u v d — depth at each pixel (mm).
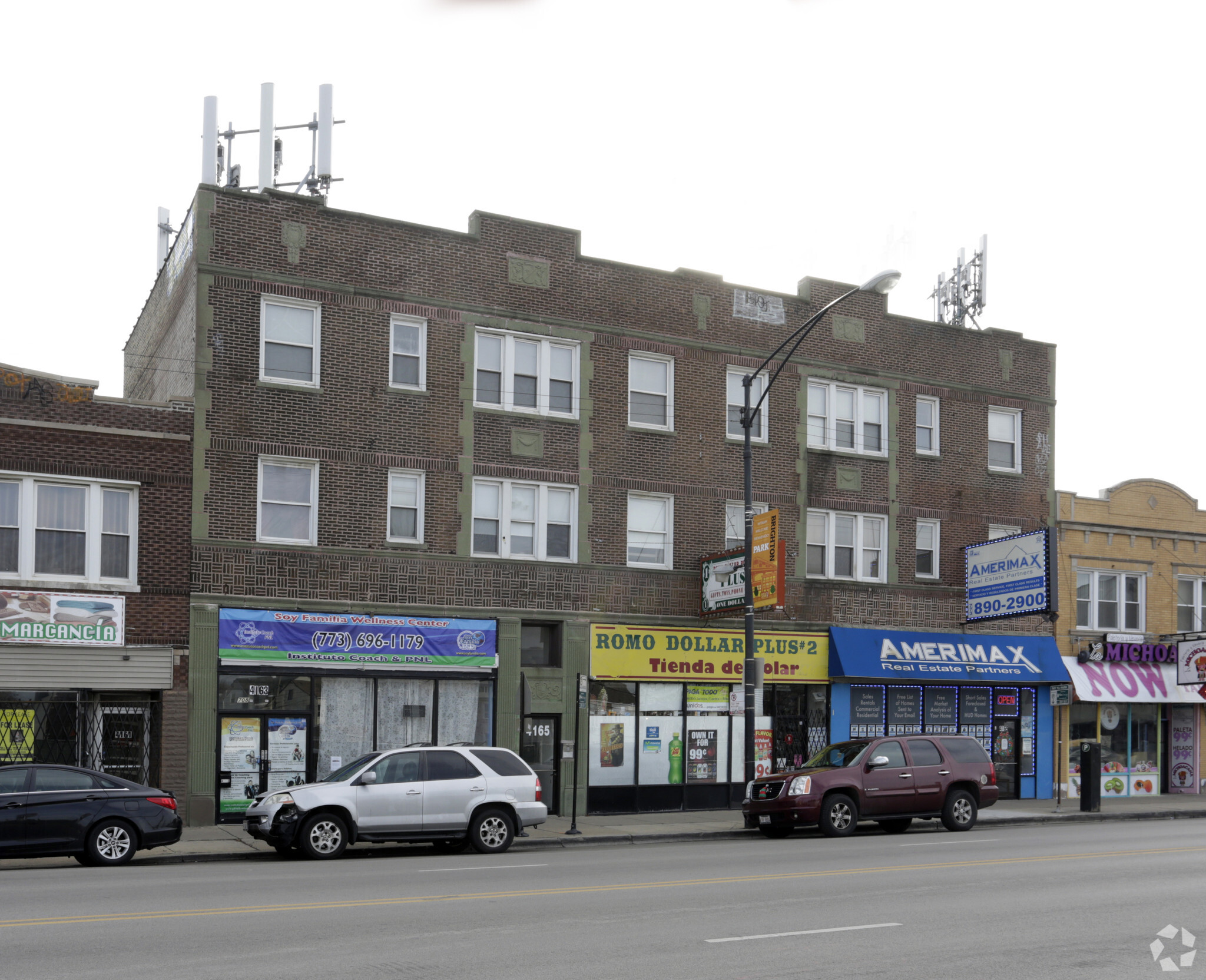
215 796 23172
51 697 22344
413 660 25109
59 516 22656
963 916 12430
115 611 22688
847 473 30625
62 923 11680
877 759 23062
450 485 25953
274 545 24125
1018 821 26000
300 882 15125
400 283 25859
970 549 31344
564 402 27422
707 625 28297
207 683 23266
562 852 19875
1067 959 10242
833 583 30000
